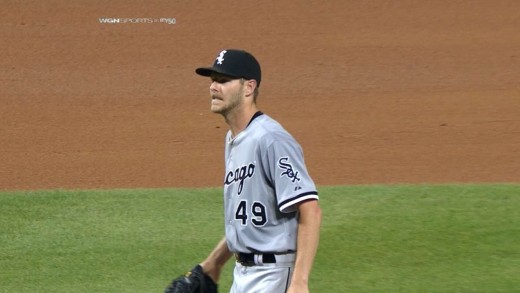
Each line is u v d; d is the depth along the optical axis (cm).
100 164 4234
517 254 2986
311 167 4159
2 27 6525
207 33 6378
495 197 3556
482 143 4475
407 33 6312
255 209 1703
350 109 5025
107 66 5828
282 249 1705
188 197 3638
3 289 2777
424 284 2770
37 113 5050
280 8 6844
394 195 3591
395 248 3052
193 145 4503
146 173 4084
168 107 5109
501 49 5972
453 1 6906
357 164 4188
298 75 5600
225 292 2781
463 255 2986
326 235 3162
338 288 2755
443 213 3366
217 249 1852
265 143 1681
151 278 2844
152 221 3353
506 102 5084
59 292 2750
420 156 4294
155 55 6006
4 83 5550
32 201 3594
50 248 3109
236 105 1716
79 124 4862
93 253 3056
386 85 5412
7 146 4534
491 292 2698
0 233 3250
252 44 6159
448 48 6019
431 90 5309
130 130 4750
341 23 6525
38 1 7031
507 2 6838
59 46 6194
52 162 4281
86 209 3497
